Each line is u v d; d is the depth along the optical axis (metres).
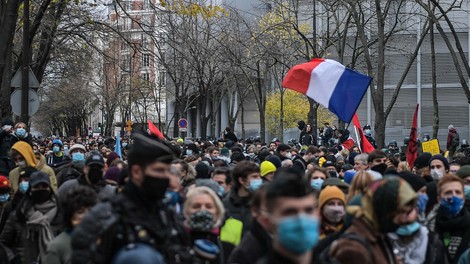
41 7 19.73
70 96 59.91
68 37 26.80
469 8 43.03
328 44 27.06
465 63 19.92
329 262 4.91
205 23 42.66
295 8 34.25
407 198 4.94
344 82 11.62
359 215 5.12
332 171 12.41
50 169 10.98
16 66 23.72
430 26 20.39
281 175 3.87
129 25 31.55
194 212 5.90
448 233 6.94
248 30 37.75
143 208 4.34
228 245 7.15
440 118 48.50
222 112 67.31
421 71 48.44
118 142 16.44
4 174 13.16
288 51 39.31
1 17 17.05
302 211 3.69
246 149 25.56
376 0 19.58
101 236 4.21
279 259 3.54
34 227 7.95
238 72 42.53
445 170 9.96
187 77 41.47
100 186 8.49
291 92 54.03
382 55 19.73
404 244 5.86
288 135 54.25
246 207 7.54
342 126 26.08
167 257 4.34
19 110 18.89
